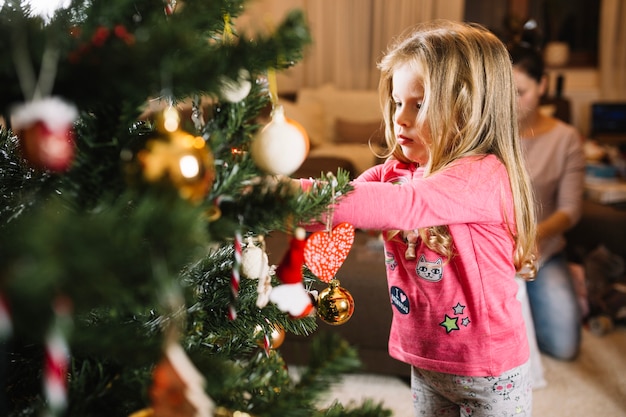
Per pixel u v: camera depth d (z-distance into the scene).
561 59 3.52
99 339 0.42
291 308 0.55
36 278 0.29
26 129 0.37
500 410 0.88
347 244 0.63
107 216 0.35
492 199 0.78
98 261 0.31
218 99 0.49
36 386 0.51
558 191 1.69
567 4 3.55
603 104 3.17
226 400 0.49
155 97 0.51
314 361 0.47
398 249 0.88
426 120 0.82
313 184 0.59
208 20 0.47
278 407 0.47
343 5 3.74
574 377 1.69
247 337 0.64
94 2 0.42
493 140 0.86
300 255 0.55
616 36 3.44
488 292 0.84
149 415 0.42
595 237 2.28
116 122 0.44
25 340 0.51
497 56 0.86
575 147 1.67
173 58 0.39
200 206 0.42
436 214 0.71
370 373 1.67
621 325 2.01
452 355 0.87
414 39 0.87
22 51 0.36
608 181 2.58
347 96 3.63
